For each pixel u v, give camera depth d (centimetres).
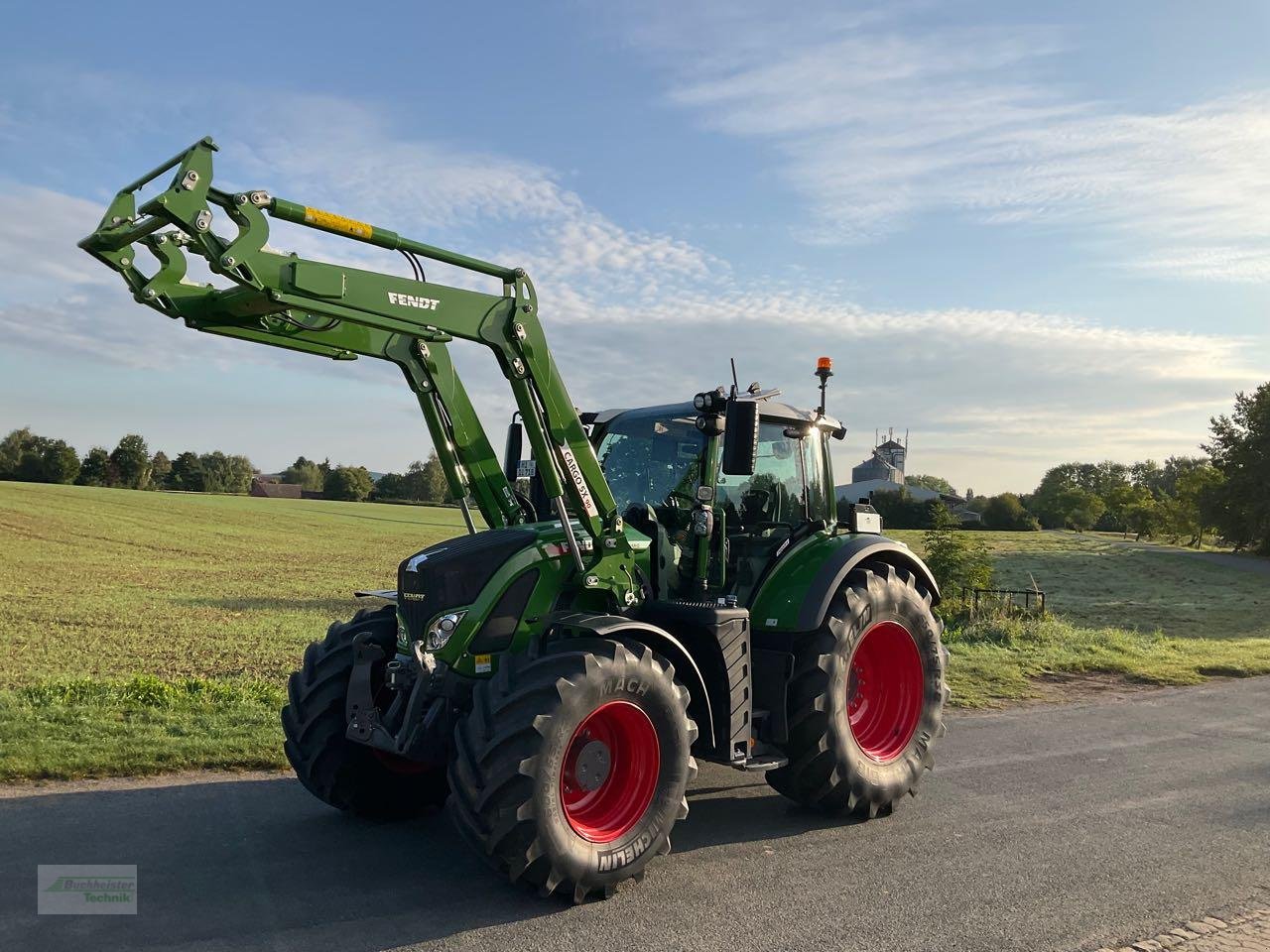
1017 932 393
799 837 516
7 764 564
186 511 5588
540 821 396
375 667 510
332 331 488
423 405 523
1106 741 774
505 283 476
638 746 444
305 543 4191
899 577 612
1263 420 5184
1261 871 473
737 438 493
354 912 394
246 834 488
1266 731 821
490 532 504
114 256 418
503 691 416
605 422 618
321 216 410
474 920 391
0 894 393
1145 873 467
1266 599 3391
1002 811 571
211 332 456
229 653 1290
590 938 376
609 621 445
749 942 376
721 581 549
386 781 521
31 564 2834
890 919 403
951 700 948
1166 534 7388
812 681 537
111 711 707
